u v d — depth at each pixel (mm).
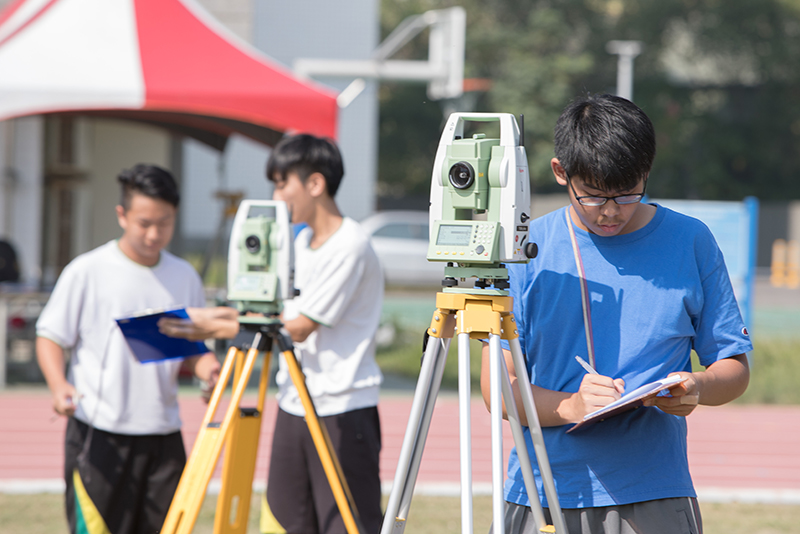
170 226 6910
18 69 15141
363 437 6801
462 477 4457
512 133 4562
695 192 78375
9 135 24406
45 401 16984
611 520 4562
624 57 54531
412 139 82562
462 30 24531
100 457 6719
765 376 20641
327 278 6676
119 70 15336
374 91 45719
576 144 4285
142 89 15133
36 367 18922
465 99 72250
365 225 42312
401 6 82562
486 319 4555
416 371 21078
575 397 4438
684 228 4656
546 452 4602
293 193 6852
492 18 81500
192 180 44781
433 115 81250
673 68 81938
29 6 16484
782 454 14156
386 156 83125
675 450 4668
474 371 20109
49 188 26656
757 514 10422
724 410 17953
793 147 80812
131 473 6832
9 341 19453
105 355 6789
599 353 4621
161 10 16391
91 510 6723
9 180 24344
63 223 26891
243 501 6250
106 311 6832
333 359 6816
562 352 4688
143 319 6176
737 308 4664
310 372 6883
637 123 4258
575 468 4621
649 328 4562
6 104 14945
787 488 12031
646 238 4645
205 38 16344
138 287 6902
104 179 27219
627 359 4578
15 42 15594
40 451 13289
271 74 16047
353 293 6766
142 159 27328
